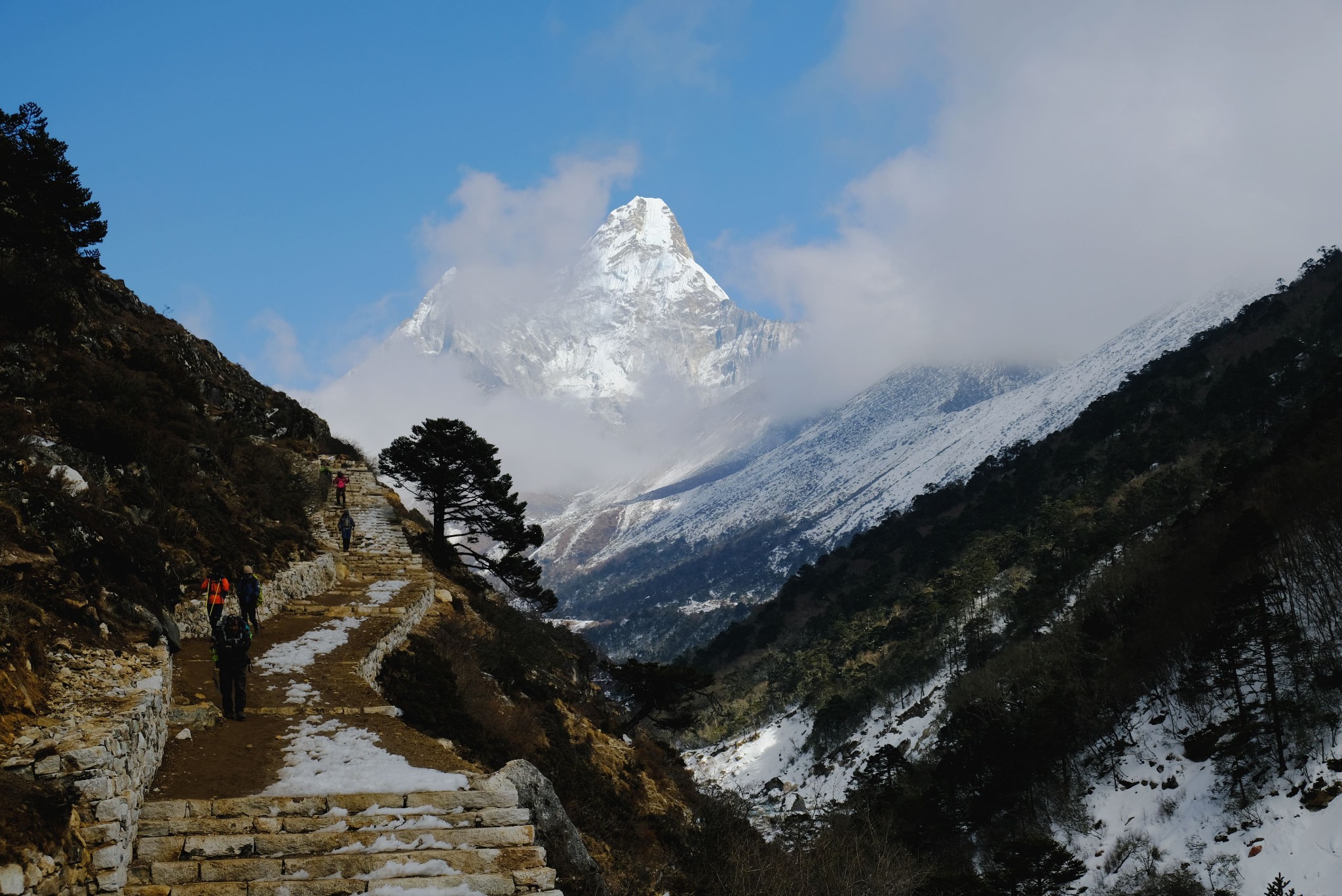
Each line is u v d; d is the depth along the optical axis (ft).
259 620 74.02
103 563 51.96
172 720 47.91
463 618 107.04
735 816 93.45
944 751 244.42
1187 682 213.87
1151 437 493.36
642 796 95.14
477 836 39.06
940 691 332.19
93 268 111.55
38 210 92.79
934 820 189.67
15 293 83.71
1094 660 256.52
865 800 118.83
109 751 35.73
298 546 94.99
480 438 135.85
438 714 69.36
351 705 57.93
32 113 96.53
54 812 31.32
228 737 48.78
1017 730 212.64
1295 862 150.20
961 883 121.39
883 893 63.26
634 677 153.69
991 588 402.31
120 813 34.06
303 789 42.27
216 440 98.12
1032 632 330.54
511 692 94.32
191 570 67.46
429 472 134.62
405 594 94.63
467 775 46.03
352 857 36.11
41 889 29.01
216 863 34.81
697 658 574.56
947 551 501.97
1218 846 165.78
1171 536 303.68
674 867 73.77
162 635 51.37
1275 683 190.39
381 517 133.69
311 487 123.13
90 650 45.34
